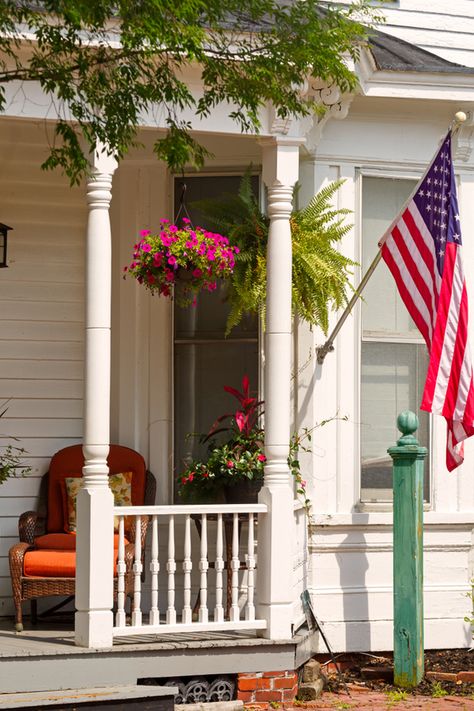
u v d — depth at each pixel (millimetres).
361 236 10961
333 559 10594
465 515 10992
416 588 9930
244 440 9953
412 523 9945
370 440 10930
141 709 8391
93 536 8672
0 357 11039
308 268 9688
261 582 9203
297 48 7539
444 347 9312
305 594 10055
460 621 10914
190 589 10000
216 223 10070
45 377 11109
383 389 10992
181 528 10922
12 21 7621
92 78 7406
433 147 11156
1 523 10891
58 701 8141
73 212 11219
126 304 11078
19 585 9484
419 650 9891
